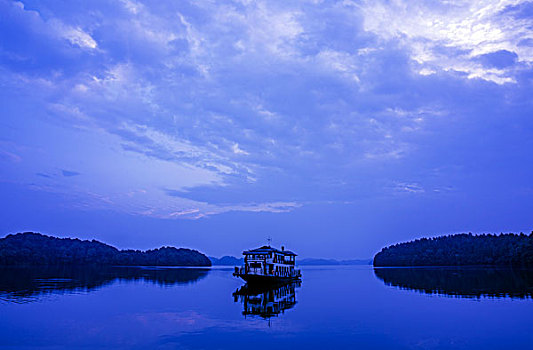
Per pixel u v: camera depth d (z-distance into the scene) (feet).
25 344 81.30
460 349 77.56
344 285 258.57
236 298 169.07
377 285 253.24
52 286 217.56
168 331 93.97
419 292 194.08
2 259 566.36
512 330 94.48
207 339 85.56
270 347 78.84
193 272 512.22
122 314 119.44
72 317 113.19
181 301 155.33
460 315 117.19
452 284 241.14
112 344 81.20
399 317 114.73
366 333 92.02
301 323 104.99
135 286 230.48
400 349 77.66
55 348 78.38
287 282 259.39
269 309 132.98
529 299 153.99
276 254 265.95
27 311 123.44
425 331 94.12
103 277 321.11
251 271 241.14
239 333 91.71
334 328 98.02
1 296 164.96
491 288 205.67
